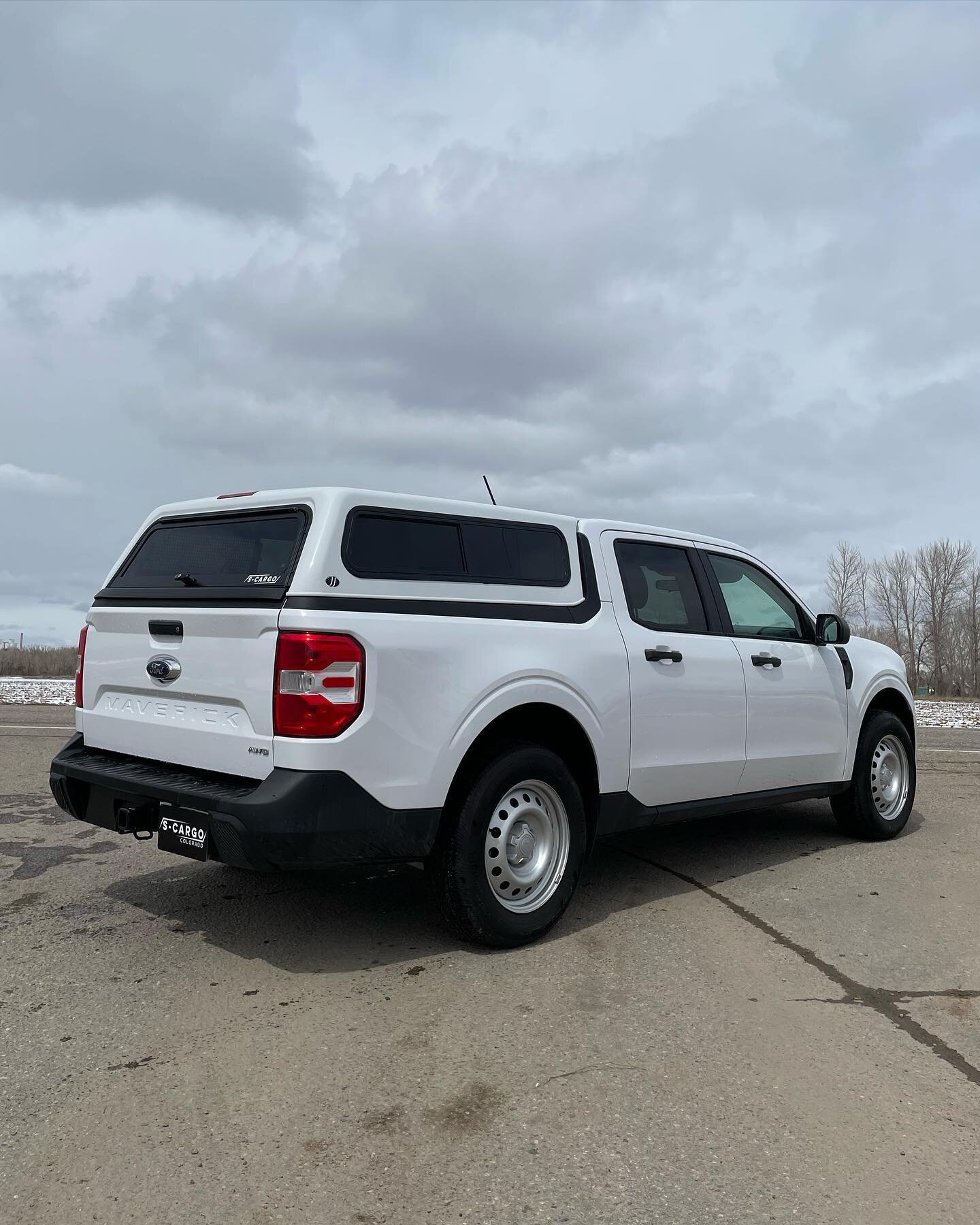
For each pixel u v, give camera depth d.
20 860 5.62
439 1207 2.32
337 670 3.54
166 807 3.82
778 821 6.95
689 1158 2.53
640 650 4.74
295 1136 2.63
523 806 4.14
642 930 4.38
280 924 4.44
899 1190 2.41
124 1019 3.40
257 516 4.02
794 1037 3.27
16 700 16.14
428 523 4.05
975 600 49.09
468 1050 3.14
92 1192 2.38
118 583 4.59
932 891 5.10
